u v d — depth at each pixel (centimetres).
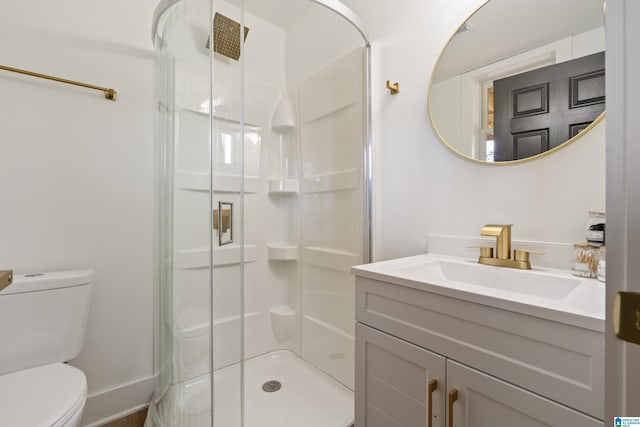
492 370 67
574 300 64
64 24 135
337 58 174
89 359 140
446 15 127
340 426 132
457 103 123
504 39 111
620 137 35
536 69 104
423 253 135
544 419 60
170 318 127
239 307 104
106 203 144
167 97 130
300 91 197
